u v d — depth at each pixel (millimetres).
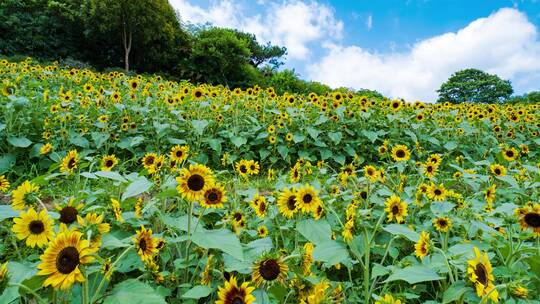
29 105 6496
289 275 1858
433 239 2793
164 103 7496
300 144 7129
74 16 25781
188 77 28578
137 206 2650
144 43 27109
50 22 25156
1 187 2887
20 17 24516
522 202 3980
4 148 5422
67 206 1781
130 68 29000
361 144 7309
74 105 7172
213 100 8211
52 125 5898
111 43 27734
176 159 3098
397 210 2590
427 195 3203
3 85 7121
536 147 8703
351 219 2135
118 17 25125
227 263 2014
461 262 1806
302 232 2090
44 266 1246
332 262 1877
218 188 2064
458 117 8633
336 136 6852
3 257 2562
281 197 2404
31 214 1516
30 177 5008
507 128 9039
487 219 2816
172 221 2244
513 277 1939
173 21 30094
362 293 2148
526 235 2398
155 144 6387
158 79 15266
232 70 28844
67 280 1242
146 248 1768
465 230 2816
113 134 6246
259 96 9250
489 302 1599
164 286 2111
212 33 30328
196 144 6406
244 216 2912
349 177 3811
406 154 4215
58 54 25484
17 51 23297
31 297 1812
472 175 3824
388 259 2688
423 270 1717
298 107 8156
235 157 6340
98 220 1524
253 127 7148
